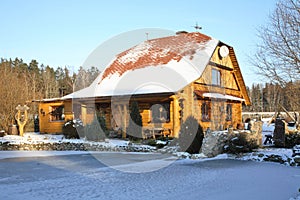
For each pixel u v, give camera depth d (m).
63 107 26.56
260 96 53.47
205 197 7.08
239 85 27.38
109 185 8.44
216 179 9.23
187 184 8.54
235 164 12.25
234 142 14.62
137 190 7.83
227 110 25.02
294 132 17.59
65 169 11.16
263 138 20.28
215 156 14.30
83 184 8.57
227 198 7.00
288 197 7.09
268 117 40.16
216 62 23.67
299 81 13.97
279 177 9.53
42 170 10.96
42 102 26.75
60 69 66.31
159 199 6.95
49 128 26.20
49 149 18.19
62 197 7.16
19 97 26.02
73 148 17.73
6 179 9.32
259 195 7.27
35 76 60.09
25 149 18.14
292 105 16.69
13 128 23.08
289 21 14.05
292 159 12.17
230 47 25.12
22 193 7.53
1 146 18.23
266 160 13.05
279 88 15.35
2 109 24.33
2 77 26.34
